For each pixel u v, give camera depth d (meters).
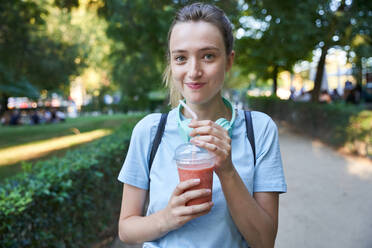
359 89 15.88
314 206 4.66
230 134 1.35
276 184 1.31
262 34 11.14
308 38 9.94
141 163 1.39
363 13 9.87
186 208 1.09
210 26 1.24
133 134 1.44
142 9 8.67
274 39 10.21
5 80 15.86
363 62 10.02
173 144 1.37
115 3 8.40
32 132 15.64
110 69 18.33
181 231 1.26
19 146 11.07
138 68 15.38
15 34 11.73
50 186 2.52
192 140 1.10
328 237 3.71
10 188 2.53
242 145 1.35
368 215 4.27
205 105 1.38
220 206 1.26
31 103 31.28
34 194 2.30
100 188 3.51
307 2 9.40
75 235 2.89
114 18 8.98
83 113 35.06
